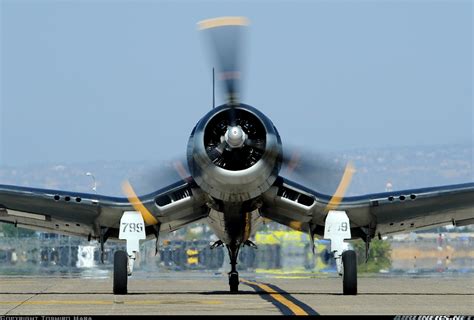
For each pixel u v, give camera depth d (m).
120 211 99.69
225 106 90.62
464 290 112.75
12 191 100.06
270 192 96.12
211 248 110.12
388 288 118.19
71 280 143.62
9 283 131.88
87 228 108.44
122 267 98.19
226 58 91.00
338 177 97.81
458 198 101.38
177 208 97.56
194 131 90.88
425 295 100.62
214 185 90.44
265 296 96.56
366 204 100.00
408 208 102.38
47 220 107.44
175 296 96.62
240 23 91.12
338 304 85.19
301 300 90.31
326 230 99.25
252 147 90.19
